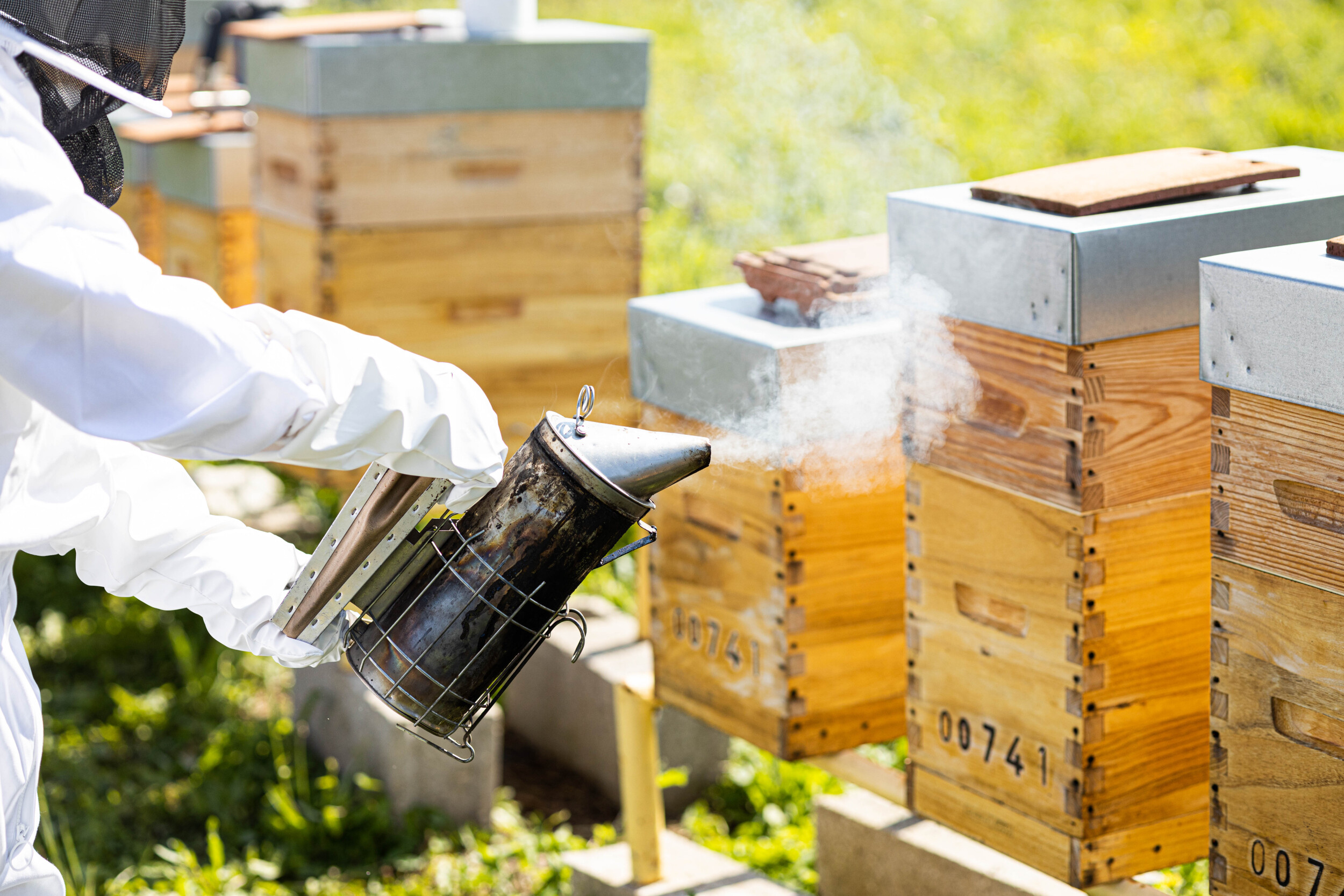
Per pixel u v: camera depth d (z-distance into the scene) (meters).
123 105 1.59
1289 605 1.69
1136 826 2.07
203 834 3.53
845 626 2.46
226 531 1.87
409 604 1.71
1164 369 1.93
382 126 3.84
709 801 3.67
